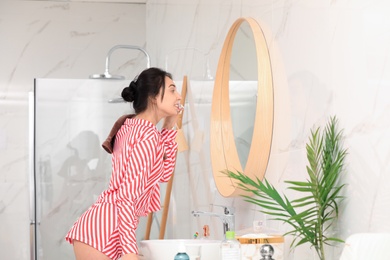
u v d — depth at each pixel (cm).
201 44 398
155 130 279
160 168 283
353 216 204
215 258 259
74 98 443
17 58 568
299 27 247
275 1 273
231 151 317
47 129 440
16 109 565
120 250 276
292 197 253
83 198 442
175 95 289
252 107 286
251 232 266
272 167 278
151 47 561
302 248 238
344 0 211
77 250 277
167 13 495
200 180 400
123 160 274
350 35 207
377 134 190
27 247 559
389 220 182
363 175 198
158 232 455
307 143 238
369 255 165
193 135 418
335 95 217
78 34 577
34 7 573
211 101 372
